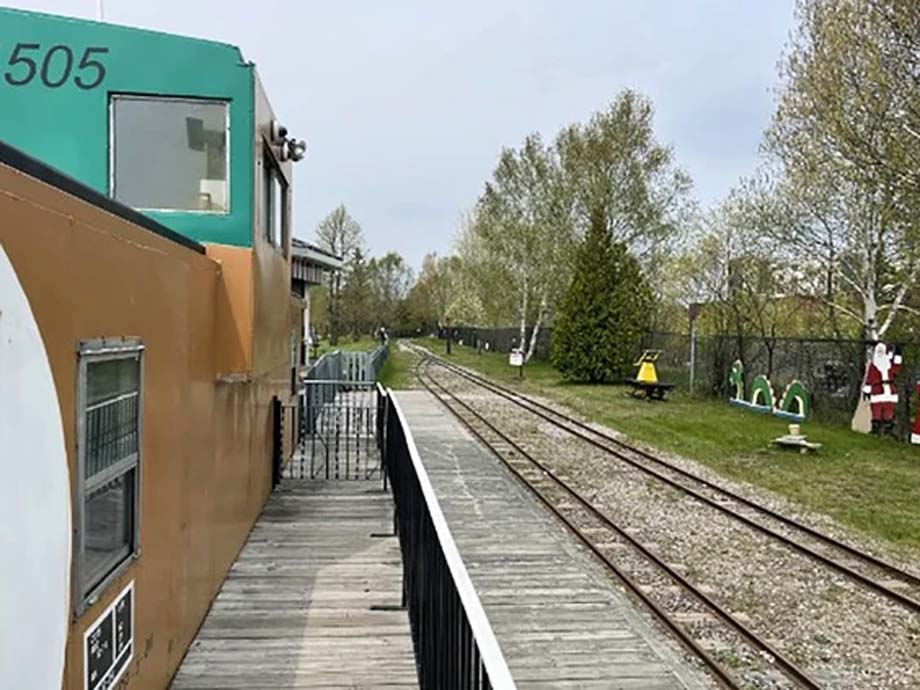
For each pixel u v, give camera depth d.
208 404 4.17
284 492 7.36
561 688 4.46
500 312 39.28
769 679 4.71
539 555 7.11
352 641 4.02
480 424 16.23
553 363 28.64
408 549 4.31
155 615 3.15
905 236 15.72
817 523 8.55
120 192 4.37
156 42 4.41
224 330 4.39
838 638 5.40
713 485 10.17
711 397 22.39
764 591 6.32
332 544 5.69
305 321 15.52
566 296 28.31
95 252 2.29
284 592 4.69
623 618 5.56
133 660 2.81
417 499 3.71
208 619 4.24
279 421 7.64
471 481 10.51
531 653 4.94
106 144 4.33
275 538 5.82
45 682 1.86
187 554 3.74
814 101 15.62
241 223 4.49
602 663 4.80
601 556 7.06
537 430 15.38
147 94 4.39
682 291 29.75
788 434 14.61
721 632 5.43
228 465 4.91
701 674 4.79
